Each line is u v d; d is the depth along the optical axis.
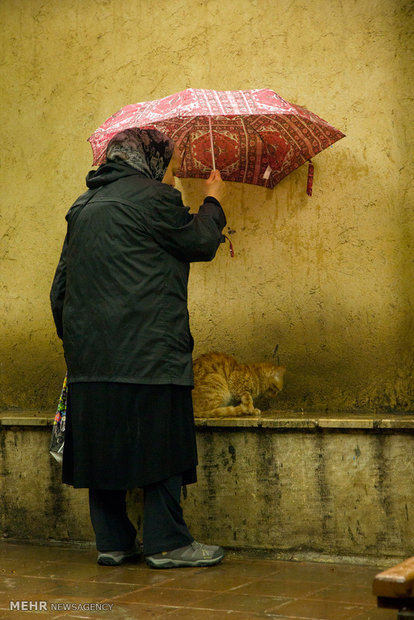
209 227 3.59
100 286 3.44
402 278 4.27
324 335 4.41
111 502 3.64
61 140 4.94
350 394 4.35
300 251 4.46
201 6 4.67
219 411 4.12
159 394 3.43
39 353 4.96
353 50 4.38
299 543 3.72
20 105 5.02
